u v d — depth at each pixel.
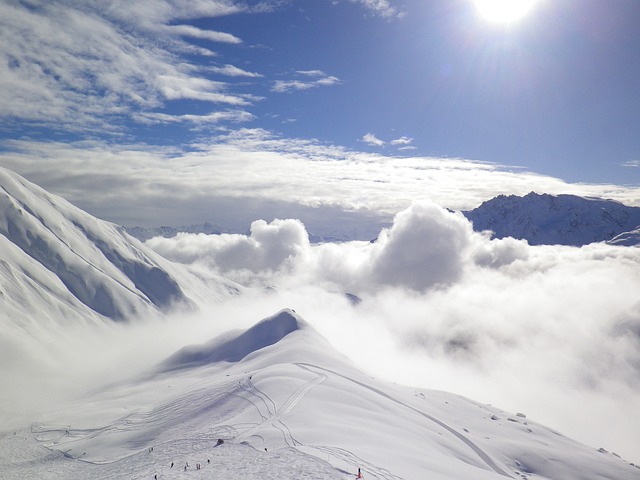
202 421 81.56
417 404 106.69
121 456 77.75
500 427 111.06
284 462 49.59
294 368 105.88
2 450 91.94
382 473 46.59
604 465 95.50
